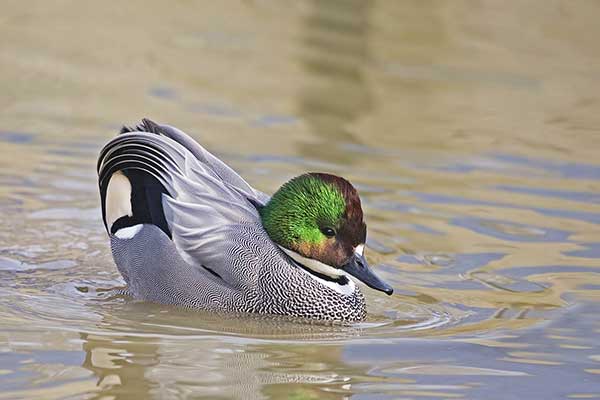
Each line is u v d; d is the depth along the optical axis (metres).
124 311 10.72
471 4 24.08
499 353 9.76
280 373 9.16
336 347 9.92
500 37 22.44
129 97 17.91
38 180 14.19
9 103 17.12
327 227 10.86
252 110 17.80
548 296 11.30
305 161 15.45
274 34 22.00
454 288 11.55
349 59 20.72
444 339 10.15
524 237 13.02
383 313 10.96
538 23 23.28
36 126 16.22
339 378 9.09
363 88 19.28
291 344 9.98
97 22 21.91
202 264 10.91
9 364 9.03
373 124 17.48
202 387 8.74
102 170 11.54
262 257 10.95
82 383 8.67
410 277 11.83
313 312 10.82
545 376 9.21
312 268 11.03
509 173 15.46
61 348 9.49
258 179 14.51
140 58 20.00
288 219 10.99
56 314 10.46
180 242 10.89
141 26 21.84
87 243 12.52
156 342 9.83
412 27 22.91
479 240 12.90
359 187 14.52
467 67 20.66
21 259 11.90
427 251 12.54
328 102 18.36
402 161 15.76
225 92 18.53
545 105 18.83
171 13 22.91
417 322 10.68
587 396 8.80
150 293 11.06
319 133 16.86
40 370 8.92
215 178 11.27
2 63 19.00
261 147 15.98
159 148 11.17
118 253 11.30
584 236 13.05
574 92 19.58
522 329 10.39
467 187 14.77
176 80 19.00
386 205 13.92
